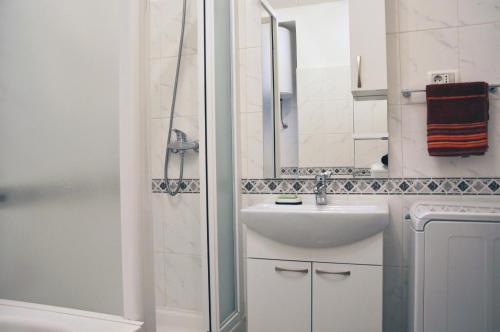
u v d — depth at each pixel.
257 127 2.21
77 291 1.08
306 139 2.11
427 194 1.92
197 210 2.30
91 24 1.05
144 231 1.04
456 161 1.88
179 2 2.36
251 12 2.22
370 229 1.63
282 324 1.78
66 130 1.07
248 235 1.84
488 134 1.82
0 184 1.13
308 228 1.69
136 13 1.02
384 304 1.99
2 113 1.11
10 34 1.11
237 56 2.22
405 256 1.95
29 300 1.12
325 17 2.07
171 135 2.37
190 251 2.32
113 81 1.03
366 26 1.92
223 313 2.01
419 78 1.92
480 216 1.46
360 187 2.01
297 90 2.12
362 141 2.01
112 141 1.04
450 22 1.87
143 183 1.04
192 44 2.33
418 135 1.93
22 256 1.12
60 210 1.09
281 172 2.16
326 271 1.71
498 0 1.81
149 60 1.07
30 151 1.10
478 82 1.75
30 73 1.09
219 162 2.00
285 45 2.15
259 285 1.82
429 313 1.52
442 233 1.50
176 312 2.34
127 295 1.02
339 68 2.04
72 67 1.06
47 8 1.08
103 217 1.05
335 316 1.70
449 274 1.50
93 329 0.98
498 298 1.45
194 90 2.32
